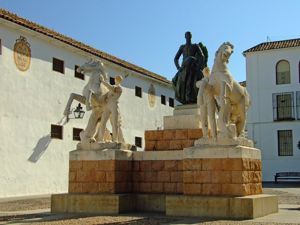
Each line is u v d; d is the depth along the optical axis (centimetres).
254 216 1030
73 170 1259
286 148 3791
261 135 3869
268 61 3903
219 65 1145
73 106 2502
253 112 3909
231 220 1007
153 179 1262
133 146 1329
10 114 2122
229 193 1067
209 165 1091
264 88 3897
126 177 1261
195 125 1292
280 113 3847
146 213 1181
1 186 2042
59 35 2489
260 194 1158
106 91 1299
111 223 979
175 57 1438
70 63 2538
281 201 1697
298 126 3756
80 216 1127
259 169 1173
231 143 1091
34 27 2239
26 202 1727
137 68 3234
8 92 2119
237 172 1067
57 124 2402
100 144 1251
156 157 1268
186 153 1120
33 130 2247
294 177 3578
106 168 1224
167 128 1327
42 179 2278
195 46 1420
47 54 2373
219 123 1113
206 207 1062
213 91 1138
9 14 2180
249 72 3953
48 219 1071
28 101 2228
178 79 1388
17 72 2177
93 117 1284
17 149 2147
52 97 2383
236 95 1162
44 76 2341
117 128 1284
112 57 2977
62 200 1232
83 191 1239
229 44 1152
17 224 982
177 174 1238
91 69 1296
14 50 2164
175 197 1102
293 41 3947
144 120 3291
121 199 1184
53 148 2361
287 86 3831
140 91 3278
